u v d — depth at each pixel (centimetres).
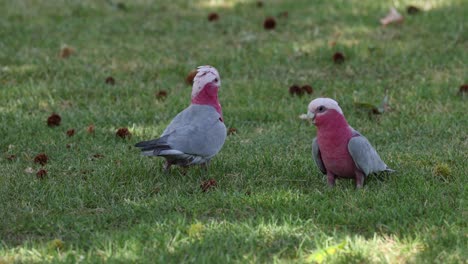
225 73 1455
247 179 985
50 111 1280
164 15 1822
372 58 1489
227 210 880
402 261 751
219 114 979
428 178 972
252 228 814
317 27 1686
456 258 741
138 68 1477
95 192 936
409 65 1445
